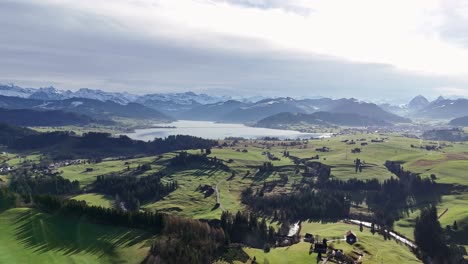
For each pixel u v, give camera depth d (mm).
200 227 159625
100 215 169375
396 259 165000
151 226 162375
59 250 138375
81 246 142750
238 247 157875
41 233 151625
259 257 149750
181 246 140000
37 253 134750
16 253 133375
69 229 157500
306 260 150875
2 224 159500
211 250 147000
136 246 143250
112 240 148125
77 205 175375
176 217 167375
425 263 176125
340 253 158500
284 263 146625
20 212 171250
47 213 173125
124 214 167625
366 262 153750
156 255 134375
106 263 130125
